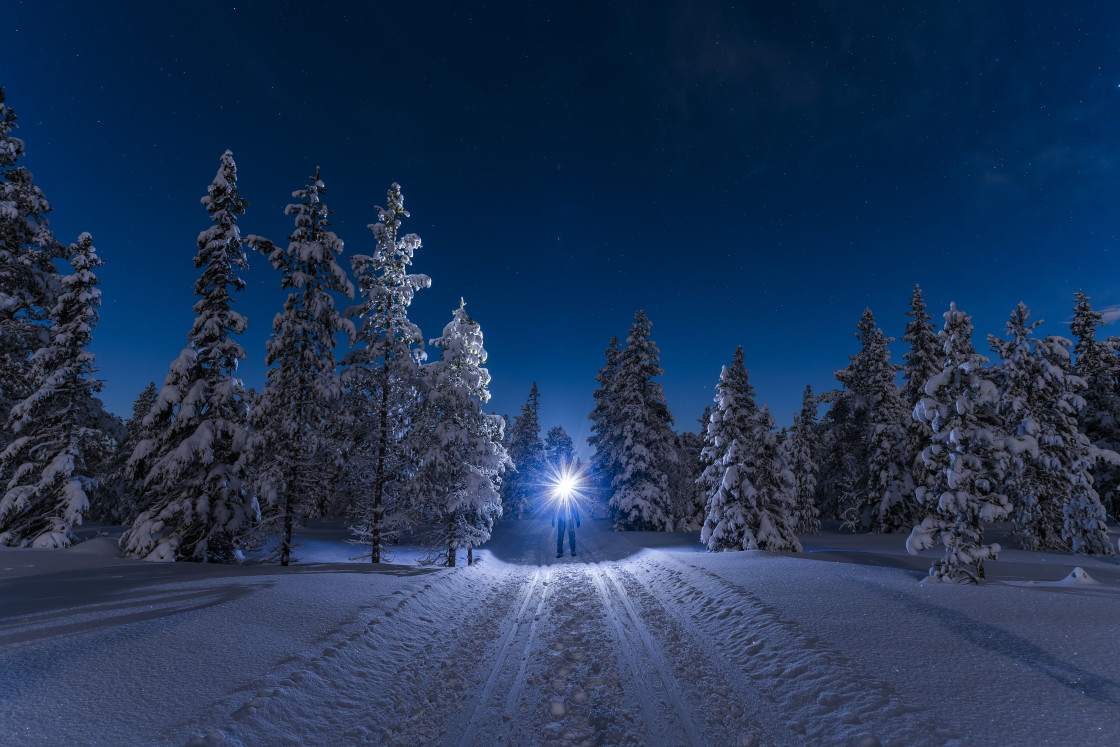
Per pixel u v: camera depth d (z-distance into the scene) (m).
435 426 16.02
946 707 4.21
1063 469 20.95
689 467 35.94
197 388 17.08
